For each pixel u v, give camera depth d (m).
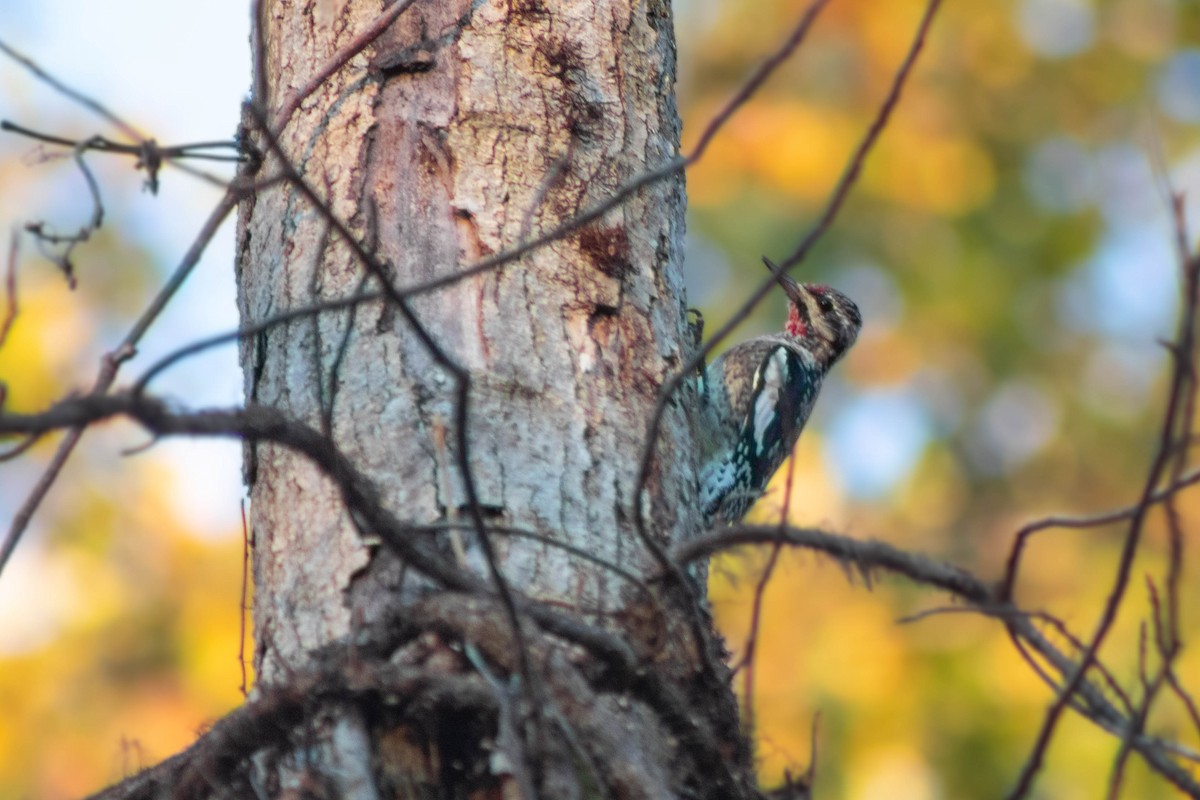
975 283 19.30
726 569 6.93
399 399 6.00
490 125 6.73
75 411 4.33
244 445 6.46
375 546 5.67
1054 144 20.27
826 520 7.07
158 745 14.43
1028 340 19.64
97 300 15.16
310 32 7.02
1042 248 19.77
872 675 15.62
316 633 5.63
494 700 5.15
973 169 19.42
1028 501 19.30
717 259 18.52
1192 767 7.26
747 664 6.44
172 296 5.80
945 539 19.22
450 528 5.52
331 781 5.21
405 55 6.79
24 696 14.52
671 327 6.82
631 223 6.85
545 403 6.14
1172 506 5.41
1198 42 20.62
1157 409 19.77
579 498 5.95
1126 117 20.38
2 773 14.28
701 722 5.58
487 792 5.18
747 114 19.00
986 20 19.64
